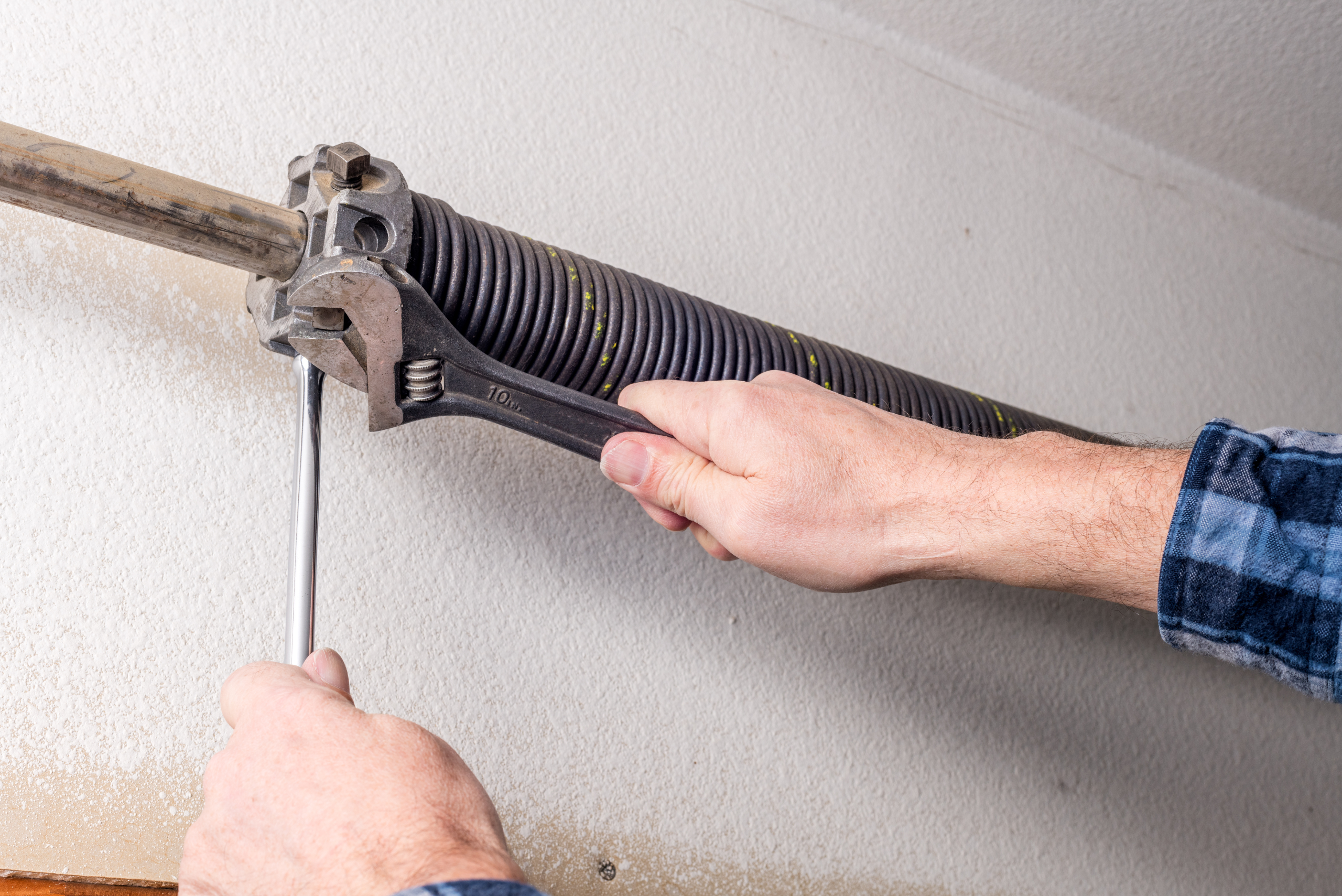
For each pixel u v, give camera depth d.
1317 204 1.15
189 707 0.55
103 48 0.60
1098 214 1.02
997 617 0.82
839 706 0.74
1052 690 0.83
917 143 0.93
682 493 0.55
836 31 0.92
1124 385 0.97
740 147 0.83
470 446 0.65
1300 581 0.44
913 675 0.77
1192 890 0.83
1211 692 0.90
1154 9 0.91
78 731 0.52
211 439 0.58
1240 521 0.45
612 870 0.63
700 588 0.71
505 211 0.71
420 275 0.50
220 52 0.64
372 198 0.47
